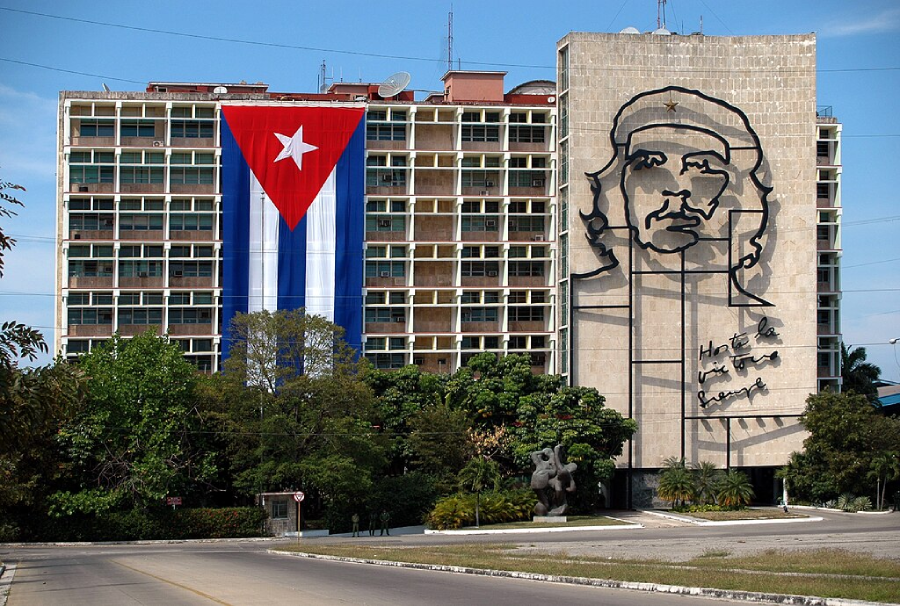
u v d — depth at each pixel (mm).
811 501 102250
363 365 95062
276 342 90000
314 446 86875
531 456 90312
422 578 39938
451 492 91750
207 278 109375
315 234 109625
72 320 107562
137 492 82375
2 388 27312
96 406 83438
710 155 104250
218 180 109875
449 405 97688
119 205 108938
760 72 106000
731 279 104125
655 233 103625
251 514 86375
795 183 105688
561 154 106500
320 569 45906
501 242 113188
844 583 33094
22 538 81625
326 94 115500
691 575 36875
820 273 125938
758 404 104188
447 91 121062
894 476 96875
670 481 97375
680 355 103188
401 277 112688
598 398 95688
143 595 34625
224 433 85625
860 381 134625
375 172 113125
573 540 70062
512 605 29375
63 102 109625
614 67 104312
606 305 102750
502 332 113188
